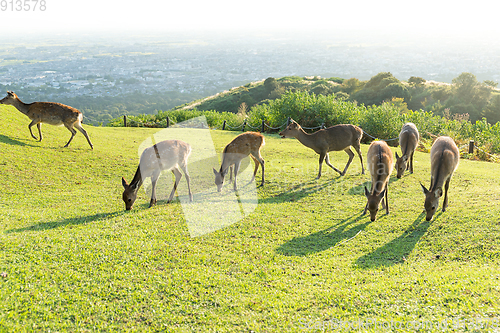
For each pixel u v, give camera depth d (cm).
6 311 357
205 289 434
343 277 474
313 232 655
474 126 1762
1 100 1120
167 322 367
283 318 375
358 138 1041
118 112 6700
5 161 970
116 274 451
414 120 1889
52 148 1163
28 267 446
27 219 639
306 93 2075
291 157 1323
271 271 493
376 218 714
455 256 519
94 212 705
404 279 448
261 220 698
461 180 938
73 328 349
